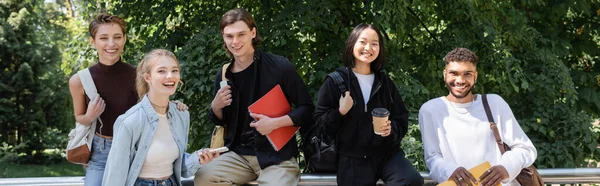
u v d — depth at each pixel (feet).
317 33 24.67
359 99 10.96
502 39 26.66
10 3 63.87
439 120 11.32
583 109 28.94
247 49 10.82
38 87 63.77
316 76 22.85
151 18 26.45
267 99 10.80
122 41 10.64
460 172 10.57
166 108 10.06
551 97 26.16
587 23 30.09
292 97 11.14
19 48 62.49
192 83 21.88
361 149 10.98
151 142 9.70
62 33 70.59
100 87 10.46
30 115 63.46
